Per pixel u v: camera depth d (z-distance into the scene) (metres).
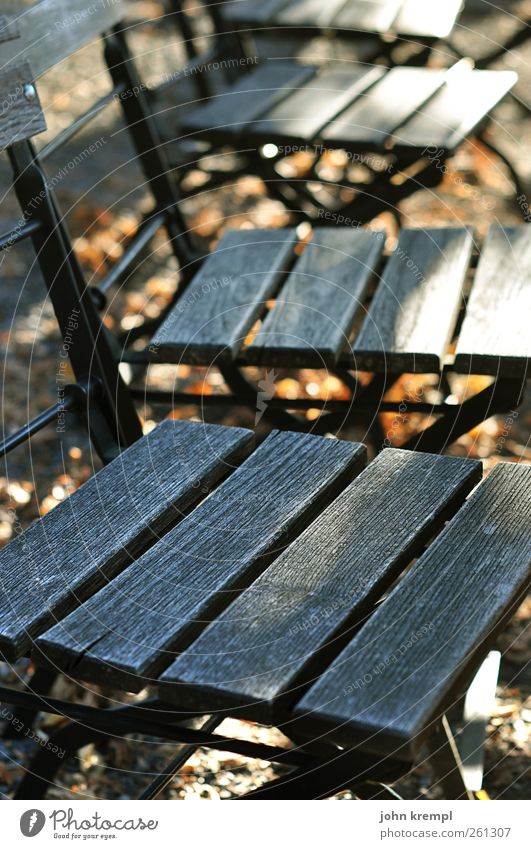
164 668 1.46
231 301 2.52
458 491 1.76
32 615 1.53
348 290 2.54
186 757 1.92
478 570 1.54
